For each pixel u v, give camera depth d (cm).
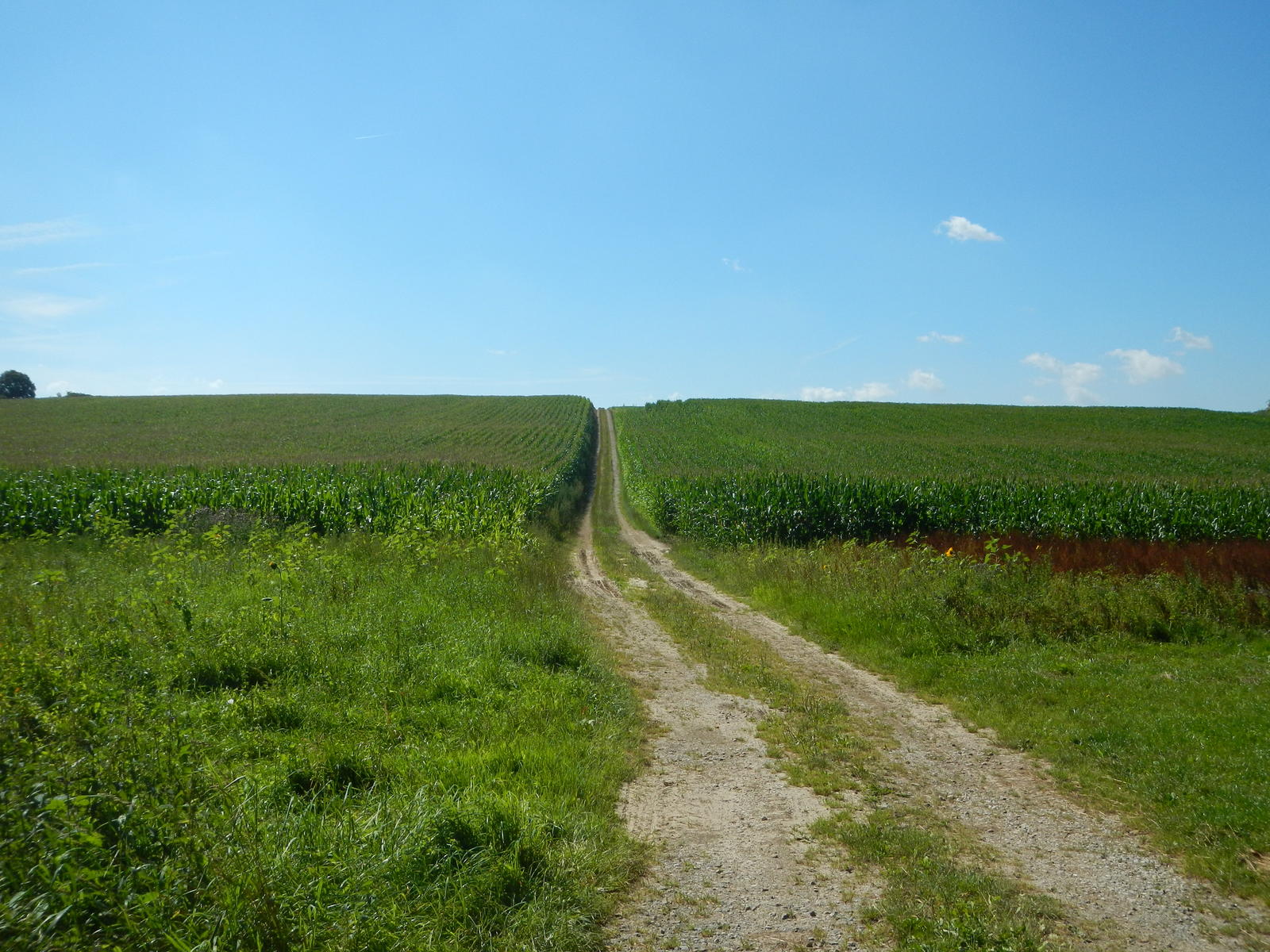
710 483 2984
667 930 379
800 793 574
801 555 1731
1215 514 2300
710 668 941
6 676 549
